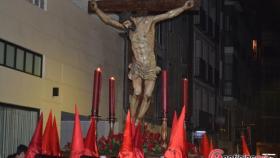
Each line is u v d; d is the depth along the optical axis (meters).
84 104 14.37
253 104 49.56
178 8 13.56
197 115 30.03
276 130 55.19
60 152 7.95
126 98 16.25
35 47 11.83
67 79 13.36
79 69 14.05
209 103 33.91
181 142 6.99
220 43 37.41
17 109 11.29
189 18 28.30
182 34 26.98
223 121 34.91
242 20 44.28
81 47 14.18
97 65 15.08
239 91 41.38
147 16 13.76
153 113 18.45
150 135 9.11
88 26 14.62
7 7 10.64
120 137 8.97
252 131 47.66
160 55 22.25
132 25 13.48
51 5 12.56
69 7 13.50
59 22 12.95
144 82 13.23
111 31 16.02
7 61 10.90
